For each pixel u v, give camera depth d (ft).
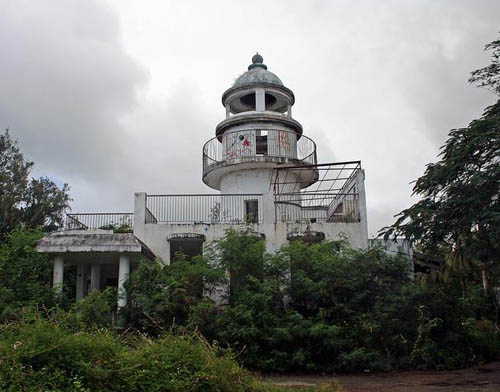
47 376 23.70
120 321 57.21
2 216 94.84
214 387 28.43
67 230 68.85
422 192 52.26
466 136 48.80
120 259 64.39
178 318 57.62
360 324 56.70
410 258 66.95
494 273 74.90
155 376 26.89
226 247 62.54
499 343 67.46
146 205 71.51
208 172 83.82
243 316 54.49
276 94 86.63
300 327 55.21
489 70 52.19
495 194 46.78
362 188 71.97
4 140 113.70
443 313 59.41
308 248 63.16
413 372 54.08
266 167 80.84
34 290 59.82
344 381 47.96
